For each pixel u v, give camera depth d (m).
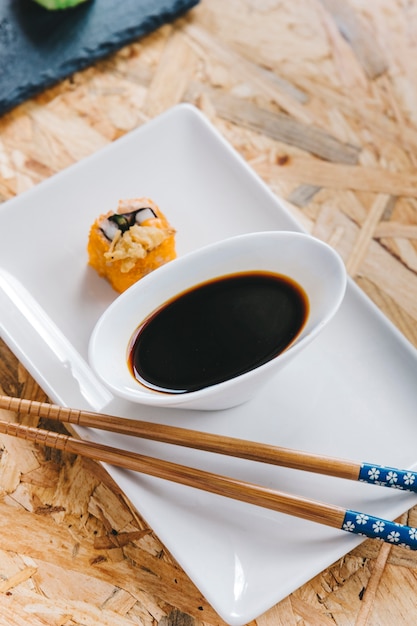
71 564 0.51
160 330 0.52
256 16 0.69
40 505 0.52
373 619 0.50
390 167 0.63
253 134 0.64
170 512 0.50
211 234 0.57
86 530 0.51
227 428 0.52
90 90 0.65
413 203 0.62
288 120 0.65
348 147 0.64
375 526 0.48
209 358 0.51
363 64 0.67
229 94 0.65
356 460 0.52
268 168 0.62
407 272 0.59
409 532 0.48
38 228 0.56
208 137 0.59
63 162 0.62
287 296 0.52
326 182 0.62
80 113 0.64
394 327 0.54
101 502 0.52
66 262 0.56
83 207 0.57
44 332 0.54
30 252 0.56
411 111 0.65
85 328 0.54
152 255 0.54
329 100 0.66
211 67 0.67
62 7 0.66
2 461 0.53
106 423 0.50
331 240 0.60
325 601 0.50
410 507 0.50
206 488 0.49
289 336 0.51
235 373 0.50
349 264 0.59
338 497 0.50
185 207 0.58
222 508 0.50
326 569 0.51
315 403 0.53
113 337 0.50
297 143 0.64
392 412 0.53
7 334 0.53
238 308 0.52
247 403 0.52
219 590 0.48
